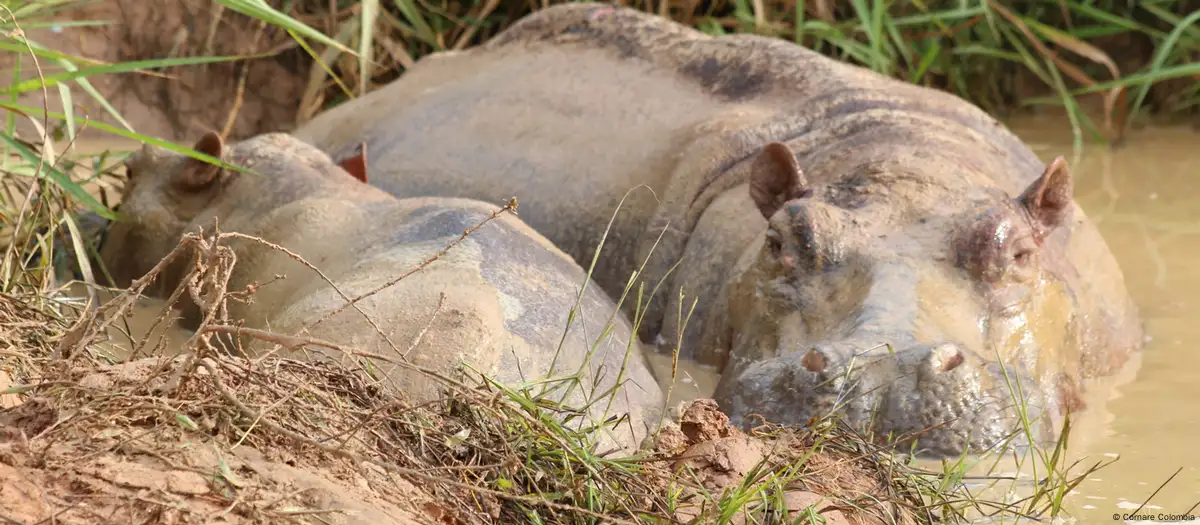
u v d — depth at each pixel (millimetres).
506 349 7895
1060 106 22484
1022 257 9594
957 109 12438
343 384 6203
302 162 11953
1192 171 17938
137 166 12492
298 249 10359
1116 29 21375
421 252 9109
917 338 8664
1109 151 19375
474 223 9531
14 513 4695
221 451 5316
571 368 8164
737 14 20250
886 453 7473
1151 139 20203
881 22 19625
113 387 5418
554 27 15547
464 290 8391
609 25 15141
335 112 16141
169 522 4824
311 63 21828
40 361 6125
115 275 12297
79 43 20219
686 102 13516
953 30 20844
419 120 14773
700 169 12266
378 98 15789
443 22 21375
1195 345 11289
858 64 21422
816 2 20828
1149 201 16312
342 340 7926
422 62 16453
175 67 20891
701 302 11258
